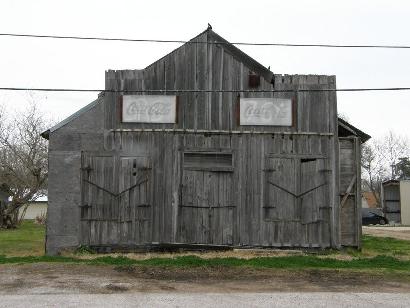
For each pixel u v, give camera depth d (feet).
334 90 64.44
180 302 35.58
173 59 64.75
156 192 63.31
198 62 64.90
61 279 45.27
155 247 62.90
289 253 62.18
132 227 62.90
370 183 277.85
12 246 76.54
